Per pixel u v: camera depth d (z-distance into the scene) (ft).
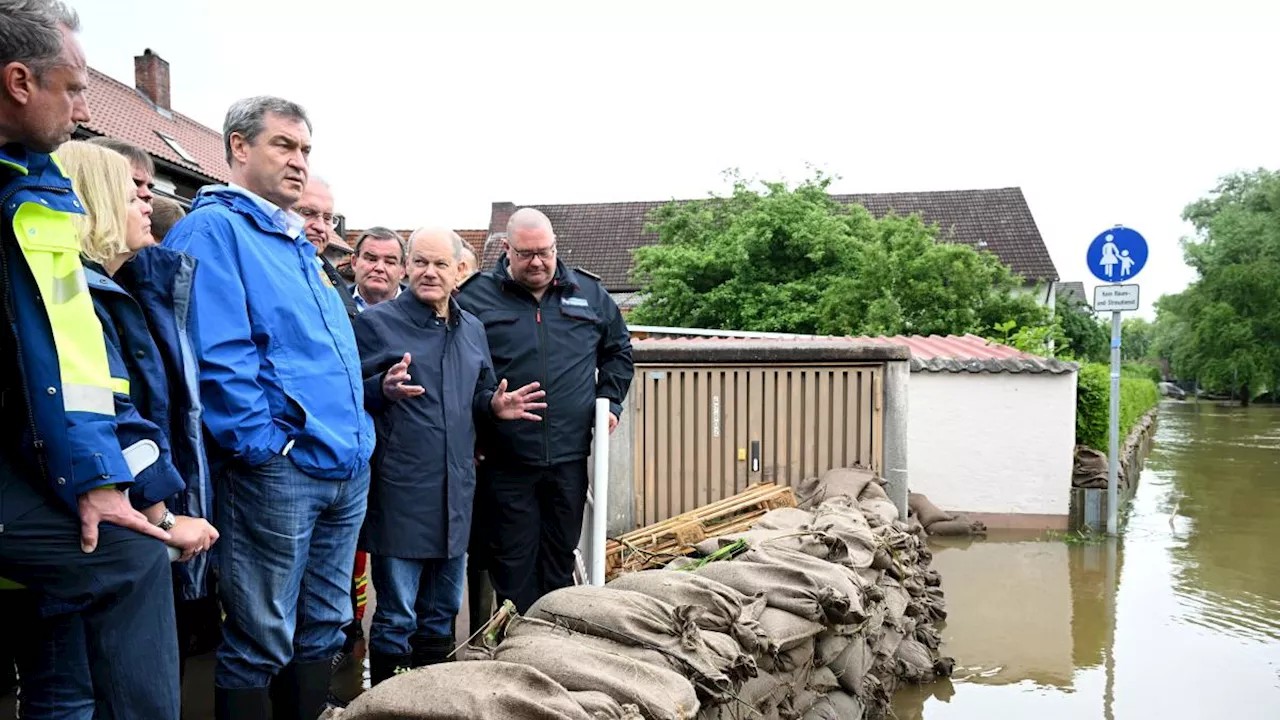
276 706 9.93
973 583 23.35
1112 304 29.25
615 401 15.10
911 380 30.04
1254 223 139.13
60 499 6.56
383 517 11.43
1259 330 136.46
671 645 9.50
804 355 19.94
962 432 29.86
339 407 9.36
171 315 8.17
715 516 18.34
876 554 14.99
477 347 12.66
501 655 8.88
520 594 13.91
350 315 13.03
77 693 7.06
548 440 13.87
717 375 19.99
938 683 16.49
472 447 12.17
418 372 11.69
